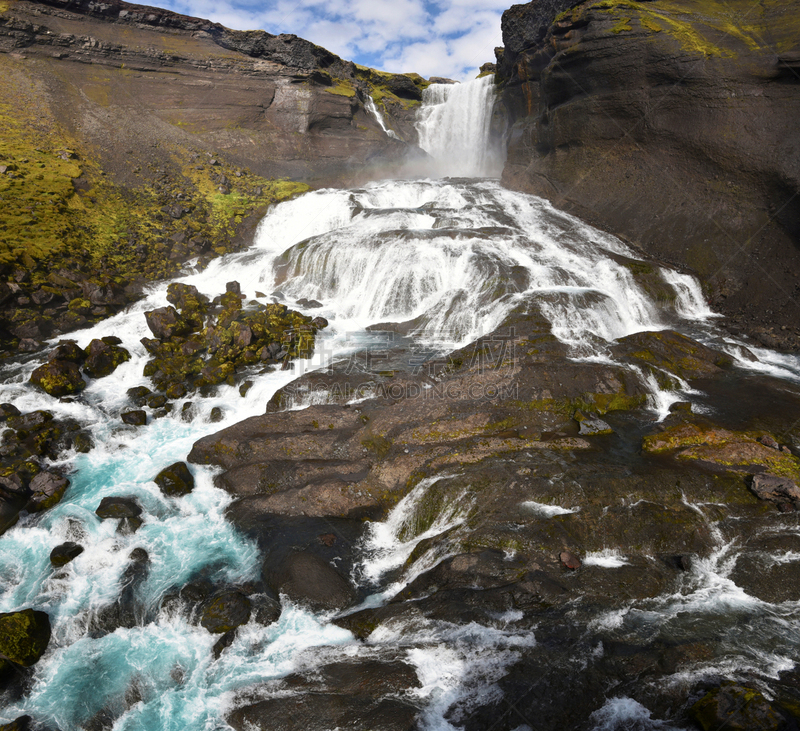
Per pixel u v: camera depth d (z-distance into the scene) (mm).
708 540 8375
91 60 30906
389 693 6402
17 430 11719
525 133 29719
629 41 22172
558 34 25562
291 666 7043
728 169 20141
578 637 6980
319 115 35594
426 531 9195
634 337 14391
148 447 11898
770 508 8898
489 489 9164
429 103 46594
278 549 9000
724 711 5688
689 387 13133
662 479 9297
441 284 17875
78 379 13922
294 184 30000
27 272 17219
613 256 19359
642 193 22531
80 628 7785
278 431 11391
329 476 10203
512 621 7258
